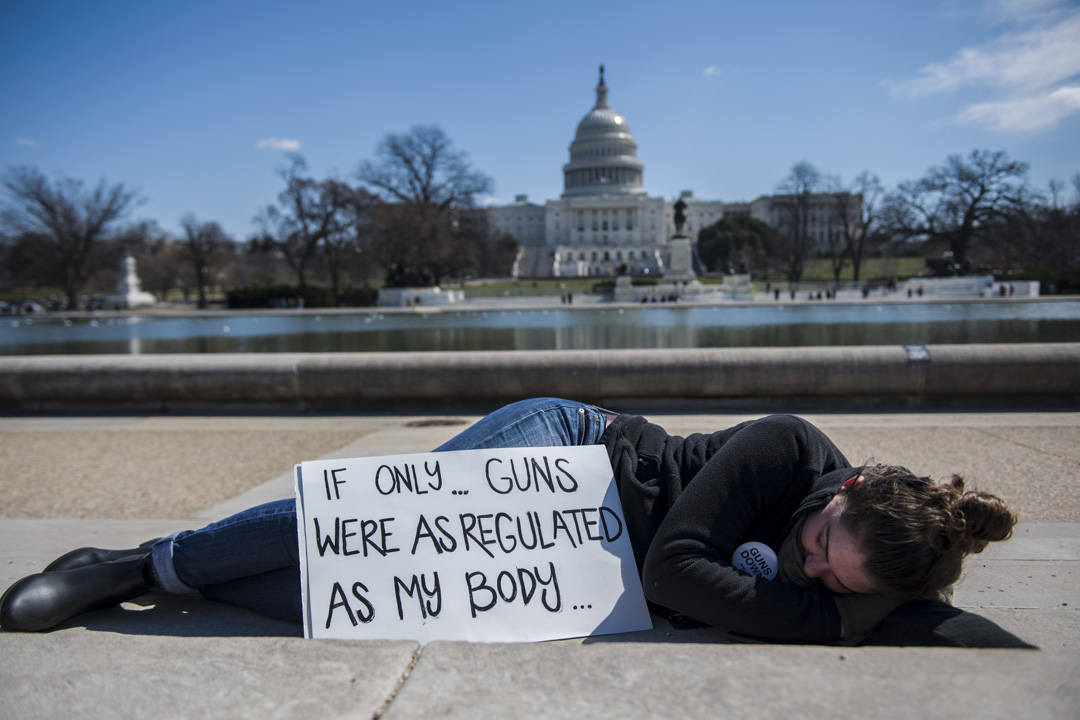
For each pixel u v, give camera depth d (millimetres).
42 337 29906
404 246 68312
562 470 2480
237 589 2578
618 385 8438
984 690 1469
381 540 2350
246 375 9086
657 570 2137
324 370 9016
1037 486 5094
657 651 1744
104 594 2504
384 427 8141
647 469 2451
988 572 3084
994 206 65375
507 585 2299
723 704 1471
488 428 2566
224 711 1527
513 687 1585
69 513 5199
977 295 58156
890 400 8445
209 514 4738
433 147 78312
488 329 27906
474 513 2400
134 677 1685
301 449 7121
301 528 2350
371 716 1483
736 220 119438
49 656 1812
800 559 2137
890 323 25406
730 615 2041
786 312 36875
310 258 78688
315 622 2230
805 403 8492
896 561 1879
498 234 119500
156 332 32500
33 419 9312
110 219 67875
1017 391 8266
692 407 8547
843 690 1497
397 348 20203
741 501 2166
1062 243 66125
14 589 2348
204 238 74000
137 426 8656
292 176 68500
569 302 65062
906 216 68812
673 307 48062
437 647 1802
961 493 1996
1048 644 2131
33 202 64688
